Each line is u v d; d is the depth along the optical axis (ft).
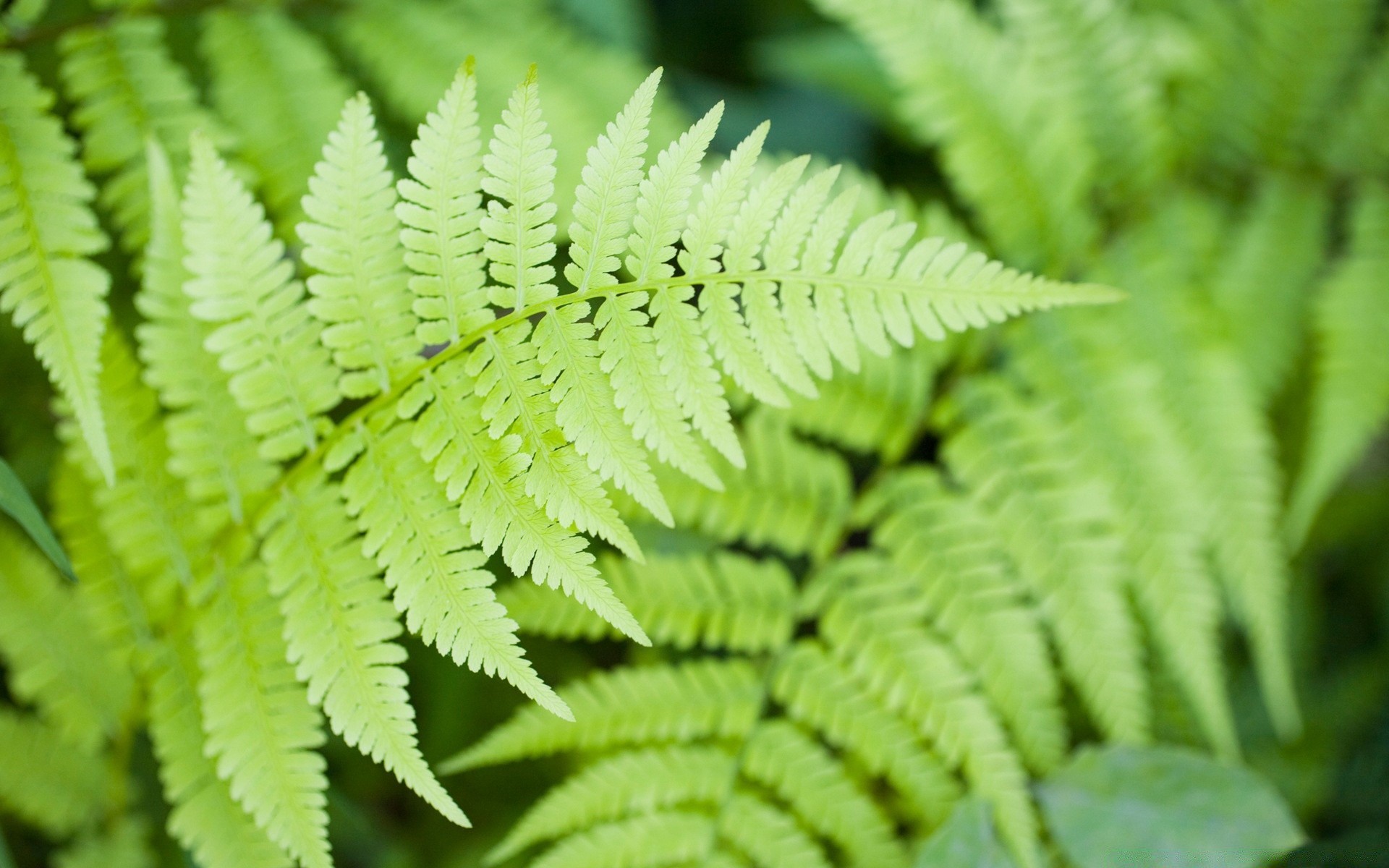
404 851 3.66
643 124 3.04
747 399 3.49
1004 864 3.36
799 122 4.41
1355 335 3.69
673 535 3.52
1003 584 3.48
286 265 3.08
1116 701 3.47
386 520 3.09
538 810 3.33
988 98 3.58
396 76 3.51
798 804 3.37
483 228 3.04
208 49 3.37
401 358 3.09
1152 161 3.71
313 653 3.08
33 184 3.08
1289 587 4.09
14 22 3.25
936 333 3.07
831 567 3.47
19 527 3.37
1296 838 3.40
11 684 3.35
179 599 3.21
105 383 3.20
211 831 3.16
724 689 3.41
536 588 3.33
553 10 3.75
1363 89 3.73
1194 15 3.75
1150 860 3.40
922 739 3.49
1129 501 3.54
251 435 3.15
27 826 3.46
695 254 3.06
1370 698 3.98
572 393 3.05
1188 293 3.66
